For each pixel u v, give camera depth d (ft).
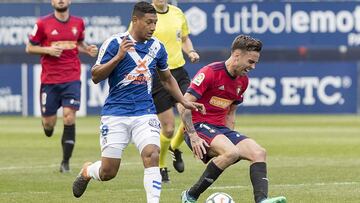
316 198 95.91
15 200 95.61
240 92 88.02
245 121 242.17
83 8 265.54
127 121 81.56
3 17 266.57
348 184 107.96
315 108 274.16
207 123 87.51
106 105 82.64
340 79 273.54
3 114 267.80
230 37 270.05
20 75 267.59
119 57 79.10
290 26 271.90
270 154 150.41
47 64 128.06
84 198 96.78
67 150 122.93
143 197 97.45
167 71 84.79
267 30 271.28
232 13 270.05
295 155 148.66
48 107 129.29
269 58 281.33
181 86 116.67
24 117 264.72
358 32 273.13
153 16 80.94
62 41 127.95
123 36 81.76
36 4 266.36
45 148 165.17
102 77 80.43
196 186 84.94
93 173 85.35
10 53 271.49
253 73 272.10
